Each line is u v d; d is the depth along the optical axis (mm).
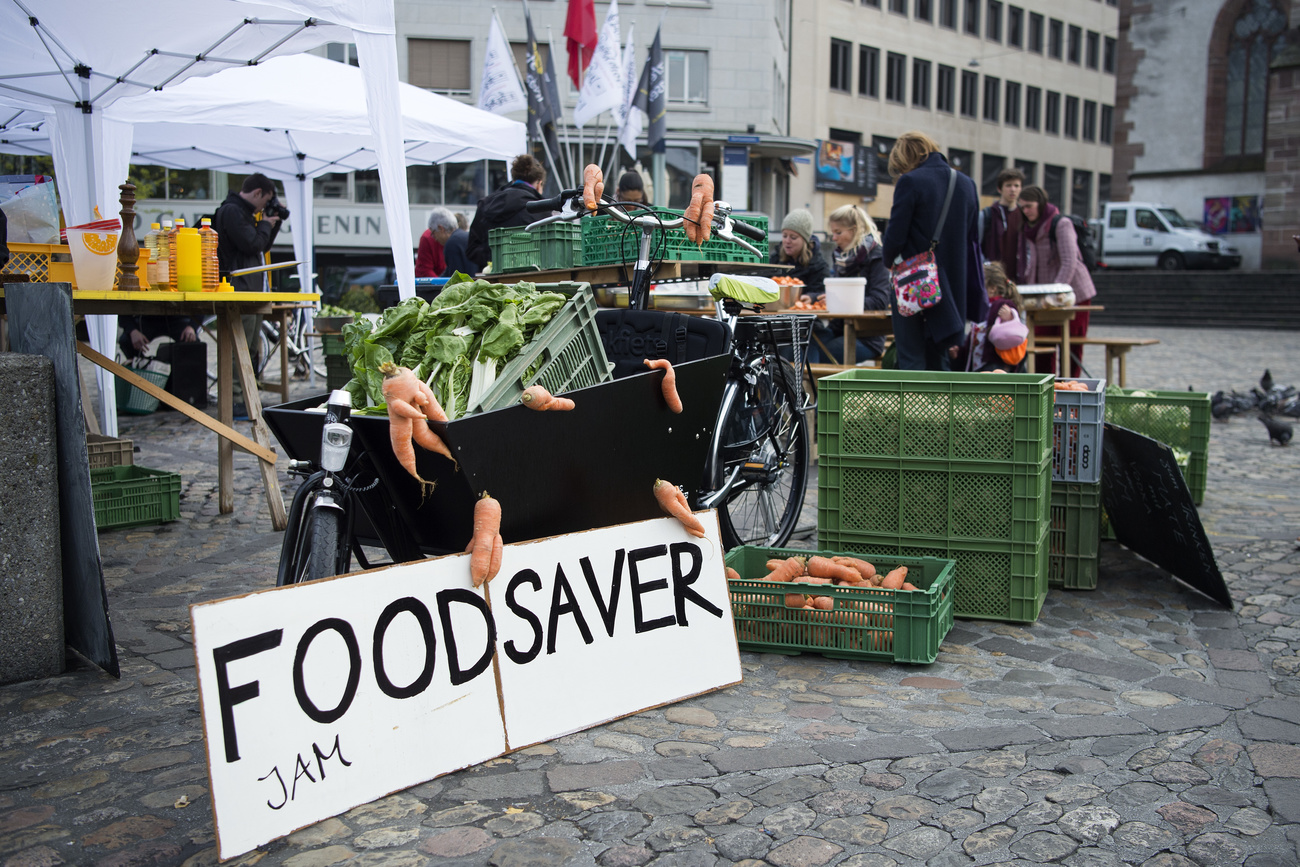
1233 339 22828
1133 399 6223
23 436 3225
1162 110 42438
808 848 2316
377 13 5355
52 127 8859
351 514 2854
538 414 2908
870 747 2824
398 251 5551
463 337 2951
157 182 25125
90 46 6262
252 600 2354
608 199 4180
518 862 2256
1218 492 6590
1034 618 3922
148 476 5520
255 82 8617
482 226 7754
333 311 12578
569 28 16156
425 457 2787
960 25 42281
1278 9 39875
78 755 2775
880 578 3879
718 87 28391
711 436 3824
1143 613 4094
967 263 5949
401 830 2393
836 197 36125
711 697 3195
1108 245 32750
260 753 2334
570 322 3172
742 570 4086
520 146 10023
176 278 5145
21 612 3258
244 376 5520
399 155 5484
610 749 2816
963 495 3965
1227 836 2377
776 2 30219
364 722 2518
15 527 3230
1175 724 2988
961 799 2539
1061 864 2260
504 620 2805
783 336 4633
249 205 9086
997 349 6438
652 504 3416
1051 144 48562
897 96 39906
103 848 2322
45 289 3277
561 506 3076
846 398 4070
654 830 2391
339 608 2496
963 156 43688
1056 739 2885
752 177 30188
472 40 27547
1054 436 4367
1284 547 5102
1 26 6000
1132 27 42750
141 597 4188
